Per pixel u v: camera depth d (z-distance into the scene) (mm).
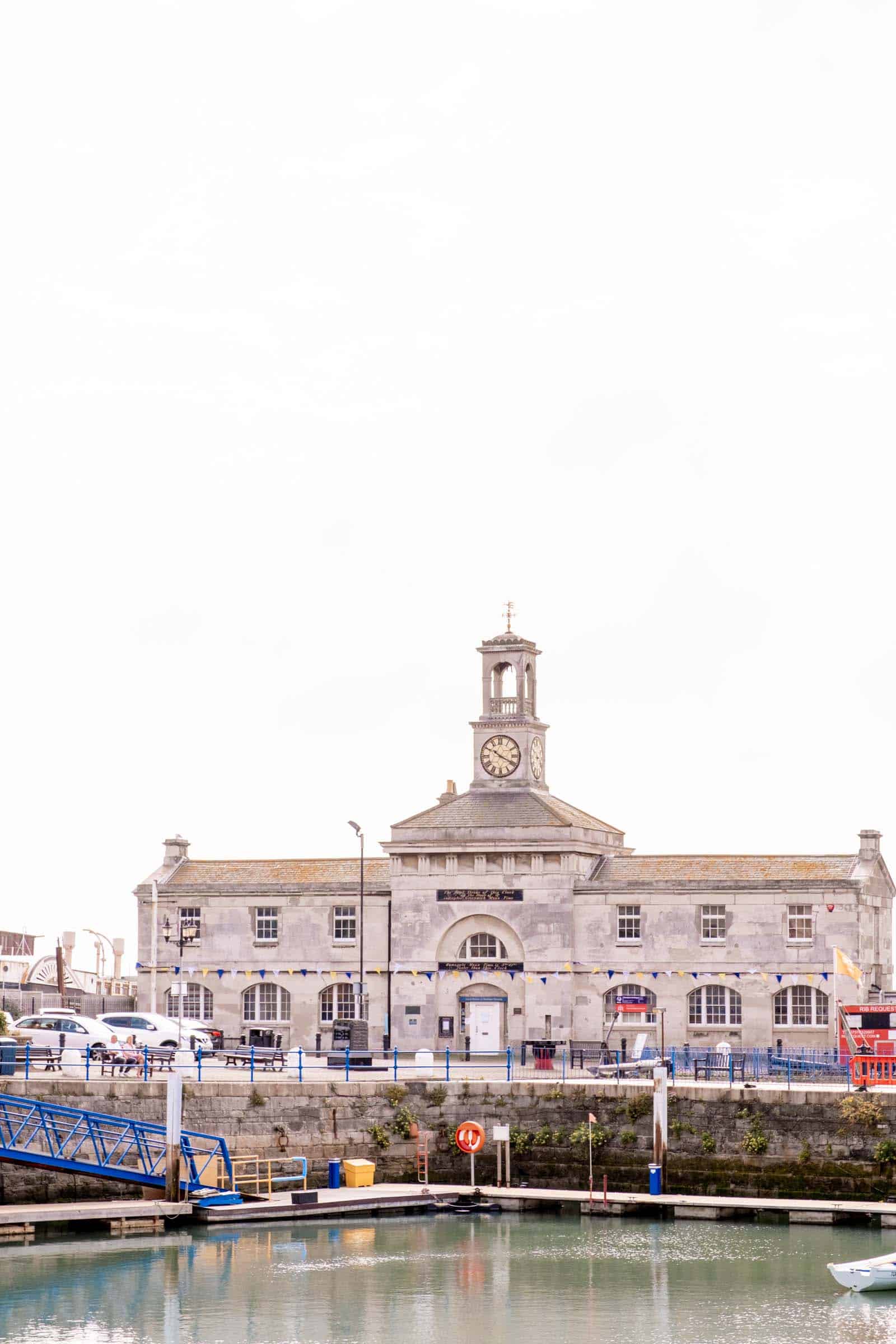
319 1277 66688
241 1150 79562
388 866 113125
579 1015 106688
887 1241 72062
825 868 105375
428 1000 108312
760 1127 78875
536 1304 63531
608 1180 80688
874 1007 89625
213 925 112562
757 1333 60156
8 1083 76125
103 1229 73500
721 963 104938
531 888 107500
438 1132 83188
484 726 112125
